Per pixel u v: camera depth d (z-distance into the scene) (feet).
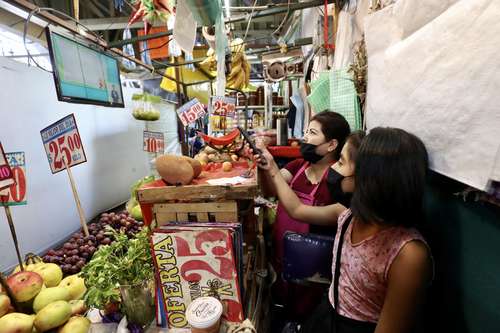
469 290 2.12
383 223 2.41
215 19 6.03
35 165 9.20
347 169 3.81
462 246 2.22
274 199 6.67
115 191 14.26
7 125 8.30
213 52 9.75
